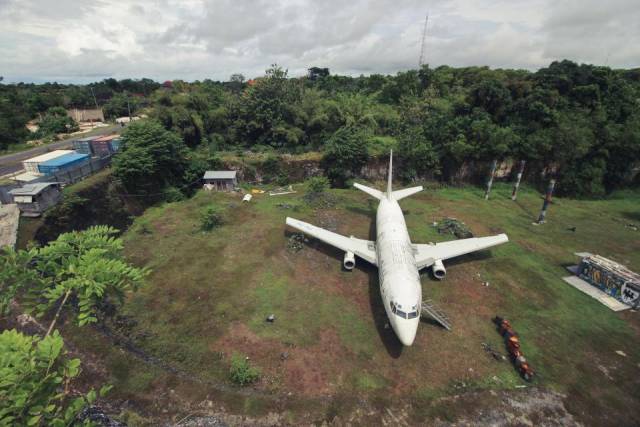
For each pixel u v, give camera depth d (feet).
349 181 187.62
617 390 69.36
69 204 114.93
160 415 62.75
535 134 176.35
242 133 211.41
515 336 78.84
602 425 62.49
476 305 93.56
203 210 149.48
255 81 218.18
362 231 135.95
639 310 92.38
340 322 86.22
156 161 151.02
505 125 189.67
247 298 94.38
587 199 176.96
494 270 110.01
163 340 79.25
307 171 191.93
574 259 118.11
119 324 83.05
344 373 71.67
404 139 192.54
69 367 33.04
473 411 64.49
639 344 81.25
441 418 63.05
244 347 77.77
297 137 205.57
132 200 145.89
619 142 174.09
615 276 96.48
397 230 103.96
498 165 189.16
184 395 66.33
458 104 200.95
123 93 427.74
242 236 127.24
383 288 83.87
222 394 66.64
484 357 76.59
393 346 79.00
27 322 79.87
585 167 176.96
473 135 181.57
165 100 202.90
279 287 99.45
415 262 95.14
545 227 142.10
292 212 148.87
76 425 33.12
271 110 207.92
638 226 144.97
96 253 42.24
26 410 29.86
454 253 106.83
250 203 158.81
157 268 107.24
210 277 103.45
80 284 37.93
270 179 188.34
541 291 100.32
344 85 362.94
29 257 41.09
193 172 172.86
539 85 191.31
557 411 64.85
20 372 28.71
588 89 180.34
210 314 87.97
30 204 105.91
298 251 118.11
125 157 142.00
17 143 205.36
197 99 206.69
